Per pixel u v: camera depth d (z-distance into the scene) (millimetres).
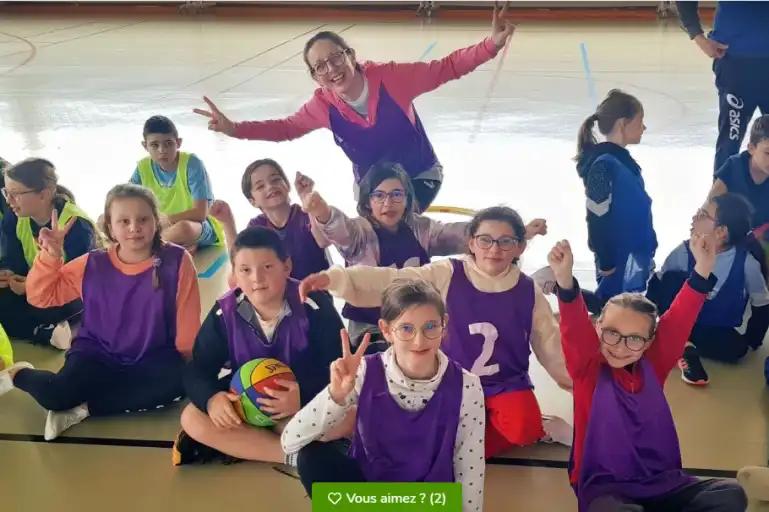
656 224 2629
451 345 1803
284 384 1745
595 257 2299
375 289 1789
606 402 1530
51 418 1906
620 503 1458
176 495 1691
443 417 1479
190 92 4453
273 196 2055
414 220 2064
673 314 1588
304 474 1555
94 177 3141
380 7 6066
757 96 2326
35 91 4645
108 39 6012
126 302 1964
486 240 1750
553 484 1716
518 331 1796
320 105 2279
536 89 4316
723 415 1936
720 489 1462
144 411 2027
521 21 6078
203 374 1831
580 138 2260
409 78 2232
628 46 5297
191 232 2557
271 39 5629
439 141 3516
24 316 2336
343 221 1979
